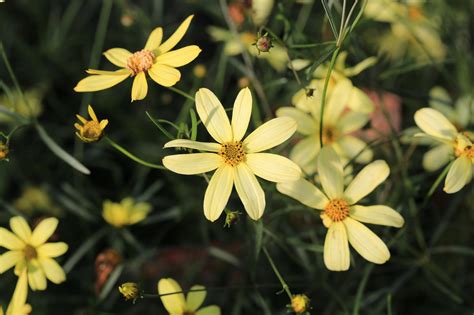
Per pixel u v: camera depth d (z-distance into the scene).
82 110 0.50
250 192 0.35
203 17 0.56
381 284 0.47
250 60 0.45
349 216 0.36
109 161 0.51
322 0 0.36
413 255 0.46
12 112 0.42
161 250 0.48
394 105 0.48
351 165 0.41
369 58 0.42
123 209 0.46
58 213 0.49
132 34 0.54
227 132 0.35
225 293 0.46
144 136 0.52
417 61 0.50
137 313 0.47
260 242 0.38
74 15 0.58
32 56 0.54
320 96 0.41
